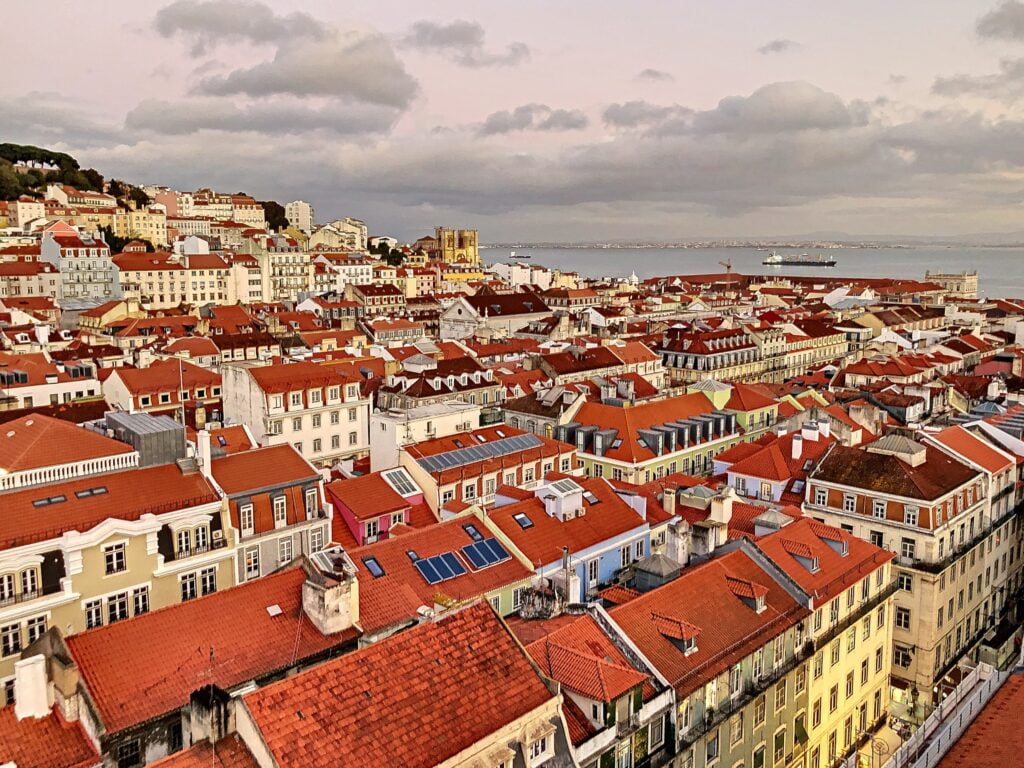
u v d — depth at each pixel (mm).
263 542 71750
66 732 41094
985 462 90250
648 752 47719
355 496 81062
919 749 54438
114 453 67750
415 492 85562
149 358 174250
